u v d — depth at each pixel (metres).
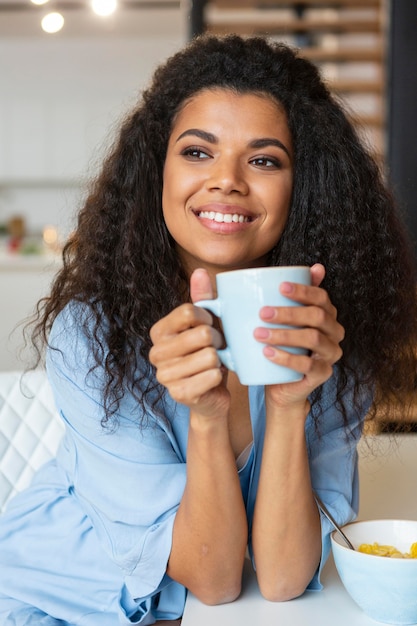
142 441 0.95
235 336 0.70
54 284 1.12
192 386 0.73
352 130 1.12
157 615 0.97
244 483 1.03
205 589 0.87
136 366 0.98
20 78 6.85
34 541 1.06
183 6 3.16
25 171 7.06
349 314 1.08
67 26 6.38
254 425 1.00
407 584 0.76
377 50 3.66
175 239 1.00
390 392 1.14
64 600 1.01
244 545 0.88
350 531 0.88
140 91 1.22
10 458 1.30
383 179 1.17
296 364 0.70
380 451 1.32
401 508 1.16
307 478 0.89
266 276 0.68
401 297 1.13
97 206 1.10
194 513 0.87
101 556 1.01
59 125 6.98
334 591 0.90
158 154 1.08
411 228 2.40
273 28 3.60
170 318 0.73
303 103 1.05
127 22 6.29
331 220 1.08
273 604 0.87
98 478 0.96
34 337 1.17
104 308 1.03
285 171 0.99
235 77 0.99
